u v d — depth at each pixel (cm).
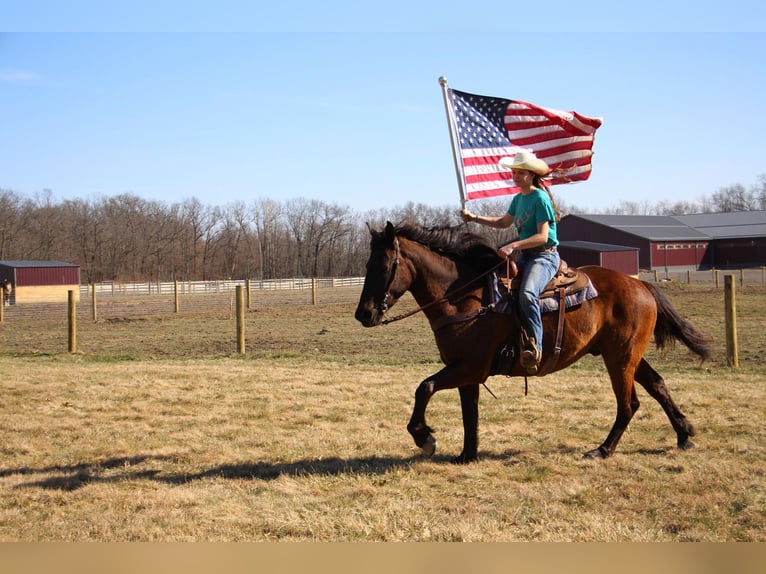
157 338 2073
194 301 4144
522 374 672
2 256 7800
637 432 785
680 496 563
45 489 609
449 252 669
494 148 786
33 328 2536
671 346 757
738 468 632
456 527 503
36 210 8369
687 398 949
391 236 641
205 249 9012
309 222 9144
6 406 972
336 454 714
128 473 658
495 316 645
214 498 577
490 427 816
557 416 865
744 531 492
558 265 677
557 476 627
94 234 8325
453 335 641
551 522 513
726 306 1285
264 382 1144
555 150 794
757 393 980
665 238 6925
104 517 534
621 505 549
